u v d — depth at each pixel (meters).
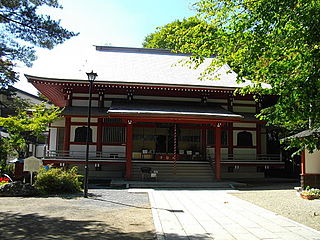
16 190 12.78
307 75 5.68
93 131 22.05
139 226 7.79
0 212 9.17
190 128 23.11
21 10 11.35
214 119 19.00
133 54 30.66
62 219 8.41
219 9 6.94
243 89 7.54
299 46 5.94
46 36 11.98
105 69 24.83
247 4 6.23
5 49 13.27
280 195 14.40
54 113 19.05
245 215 9.49
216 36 6.91
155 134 24.28
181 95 23.69
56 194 13.47
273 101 24.50
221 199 12.89
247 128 24.12
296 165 26.36
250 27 6.23
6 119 16.88
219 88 21.91
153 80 23.06
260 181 22.36
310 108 5.99
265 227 7.90
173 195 13.95
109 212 9.64
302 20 5.57
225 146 23.67
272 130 24.39
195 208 10.66
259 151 23.92
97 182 19.52
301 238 6.86
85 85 21.22
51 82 20.73
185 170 20.25
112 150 22.05
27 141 25.42
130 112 18.20
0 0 11.04
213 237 6.86
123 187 16.84
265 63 6.96
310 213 10.00
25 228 7.32
